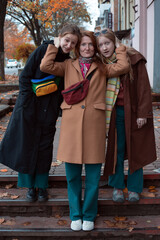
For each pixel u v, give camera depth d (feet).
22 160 9.32
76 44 9.03
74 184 9.28
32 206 10.36
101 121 8.98
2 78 50.19
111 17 82.64
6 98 26.45
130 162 9.30
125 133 9.46
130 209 10.41
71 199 9.32
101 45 9.04
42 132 9.55
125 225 9.64
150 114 9.14
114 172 9.48
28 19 73.92
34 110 9.39
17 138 9.46
